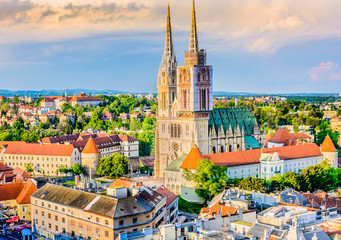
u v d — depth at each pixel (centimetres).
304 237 16038
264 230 16962
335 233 17375
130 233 18438
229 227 19525
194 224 18512
